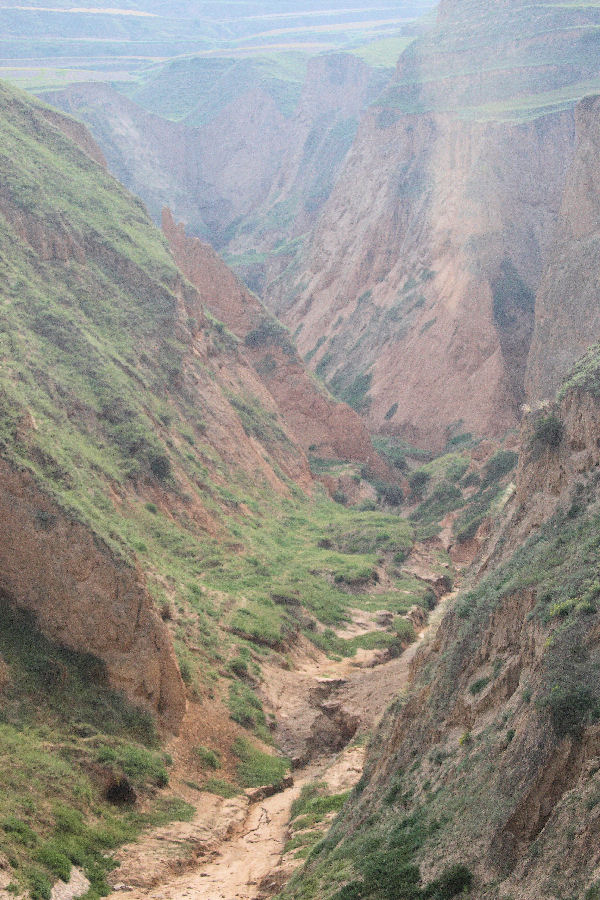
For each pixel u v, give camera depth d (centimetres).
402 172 13300
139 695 3634
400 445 10306
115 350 6238
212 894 2745
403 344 11319
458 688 2505
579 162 8450
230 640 4553
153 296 6969
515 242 11044
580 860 1580
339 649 5162
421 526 7906
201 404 6862
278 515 6888
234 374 7869
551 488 2839
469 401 10225
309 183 19325
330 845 2603
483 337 10469
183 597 4616
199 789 3491
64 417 5269
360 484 8675
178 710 3731
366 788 2728
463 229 11456
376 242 13075
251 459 7088
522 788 1805
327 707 4331
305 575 5891
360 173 14438
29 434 4112
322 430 9250
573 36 13088
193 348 7144
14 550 3638
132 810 3203
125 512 5081
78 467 4891
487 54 14025
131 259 6994
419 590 6288
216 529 5700
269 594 5288
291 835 3133
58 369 5588
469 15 15250
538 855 1673
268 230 18875
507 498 3434
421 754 2512
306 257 15012
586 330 7725
